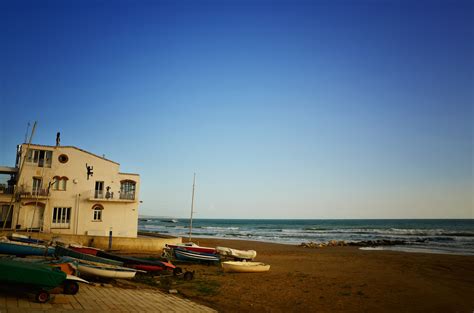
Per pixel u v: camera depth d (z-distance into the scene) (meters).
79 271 18.56
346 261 40.16
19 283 13.01
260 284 24.33
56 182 38.34
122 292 17.27
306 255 46.19
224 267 28.47
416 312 18.77
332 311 18.34
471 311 19.30
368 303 20.25
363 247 62.62
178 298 17.86
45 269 13.60
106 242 35.28
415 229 127.56
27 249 24.42
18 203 36.28
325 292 22.66
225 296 19.92
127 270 20.03
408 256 46.16
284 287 23.66
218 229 137.50
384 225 171.50
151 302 15.97
